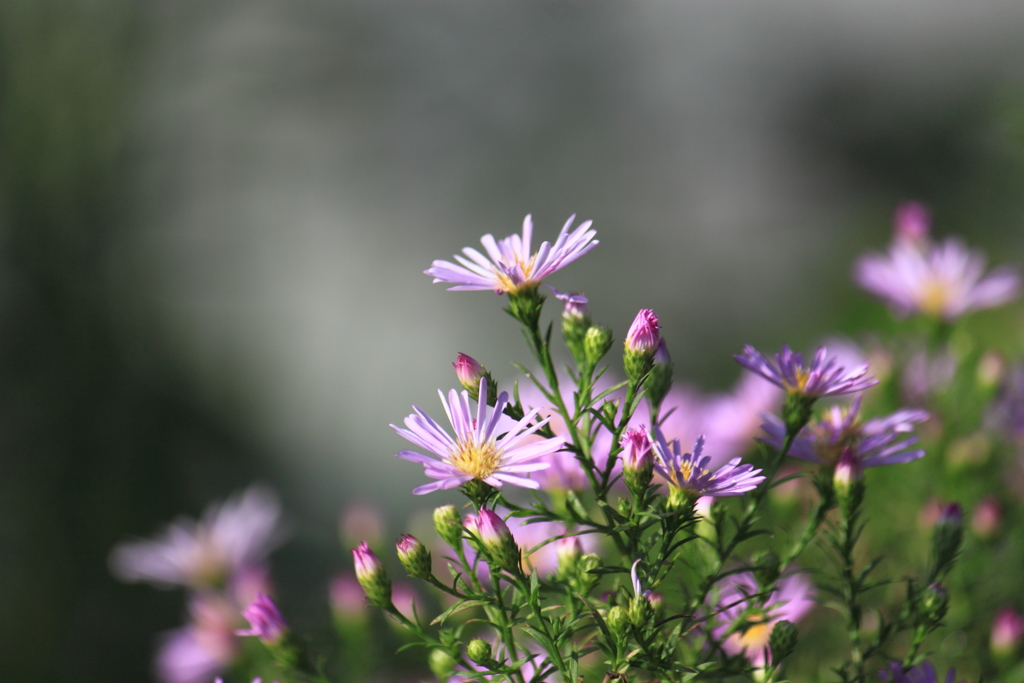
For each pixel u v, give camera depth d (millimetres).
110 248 1582
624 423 634
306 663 674
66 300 1502
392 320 2092
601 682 646
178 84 1799
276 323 1991
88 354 1500
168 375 1627
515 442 632
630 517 634
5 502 1369
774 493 735
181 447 1569
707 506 666
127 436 1508
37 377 1453
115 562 1366
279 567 1404
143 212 1678
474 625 705
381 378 2020
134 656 1299
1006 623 687
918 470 751
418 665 740
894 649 709
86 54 1585
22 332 1468
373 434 1928
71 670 1284
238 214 1971
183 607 1344
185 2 1816
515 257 647
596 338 641
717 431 767
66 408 1455
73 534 1373
